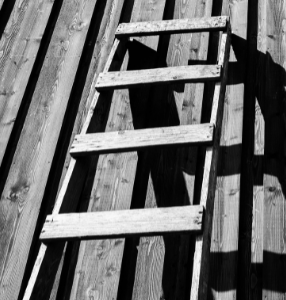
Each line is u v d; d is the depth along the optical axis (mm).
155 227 2188
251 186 2889
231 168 2936
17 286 2736
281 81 3209
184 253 2713
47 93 3424
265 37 3445
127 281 2715
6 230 2932
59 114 3305
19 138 3283
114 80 2889
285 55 3318
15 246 2867
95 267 2740
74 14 3773
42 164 3133
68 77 3453
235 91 3213
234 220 2766
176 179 2955
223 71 2871
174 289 2627
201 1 3658
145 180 3006
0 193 3086
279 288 2525
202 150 3055
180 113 3184
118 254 2752
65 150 3201
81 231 2244
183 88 3279
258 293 2564
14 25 3830
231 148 3006
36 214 2951
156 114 3217
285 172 2865
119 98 3301
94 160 3107
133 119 3203
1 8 3904
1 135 3289
